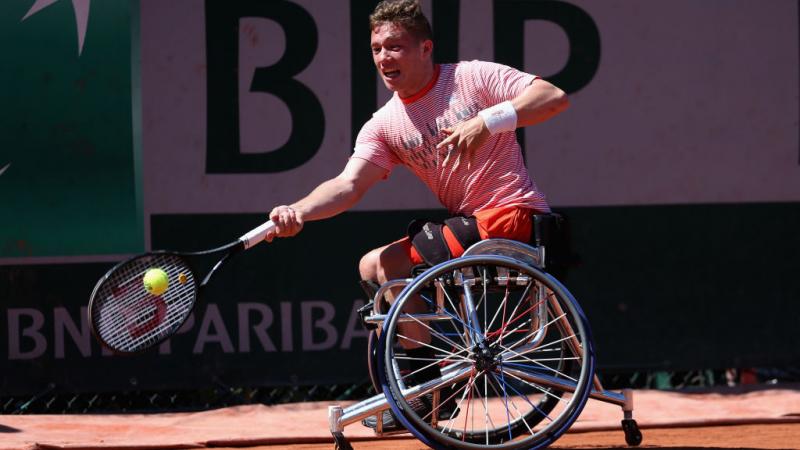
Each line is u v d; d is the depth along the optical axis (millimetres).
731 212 20547
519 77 12023
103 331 11273
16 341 18344
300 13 19312
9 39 18266
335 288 19344
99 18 18594
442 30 19656
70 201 18500
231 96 19109
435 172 12391
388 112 12477
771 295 20625
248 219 19172
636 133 20250
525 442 11547
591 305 20062
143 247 18766
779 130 20672
